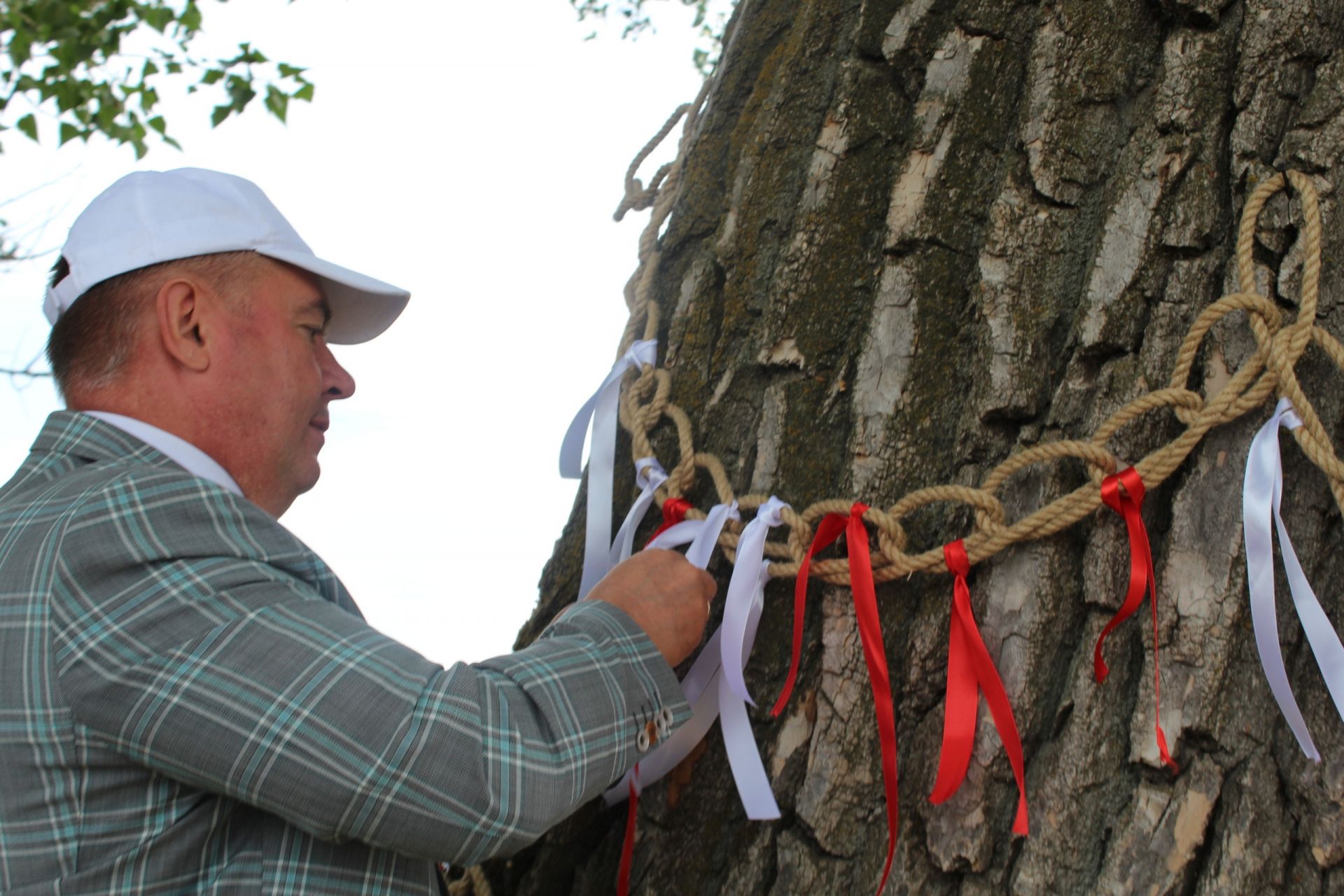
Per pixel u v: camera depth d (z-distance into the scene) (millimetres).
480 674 983
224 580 938
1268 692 1153
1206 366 1217
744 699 1262
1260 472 1142
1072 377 1269
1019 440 1281
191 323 1094
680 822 1355
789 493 1362
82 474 998
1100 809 1187
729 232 1521
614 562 1446
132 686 899
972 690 1184
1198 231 1239
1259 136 1242
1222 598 1167
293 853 975
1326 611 1178
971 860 1200
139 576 930
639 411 1503
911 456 1313
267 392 1138
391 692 922
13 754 907
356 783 900
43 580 927
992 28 1386
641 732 1068
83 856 917
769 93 1585
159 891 936
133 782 930
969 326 1337
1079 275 1302
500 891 1548
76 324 1101
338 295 1331
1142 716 1183
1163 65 1302
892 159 1426
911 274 1354
